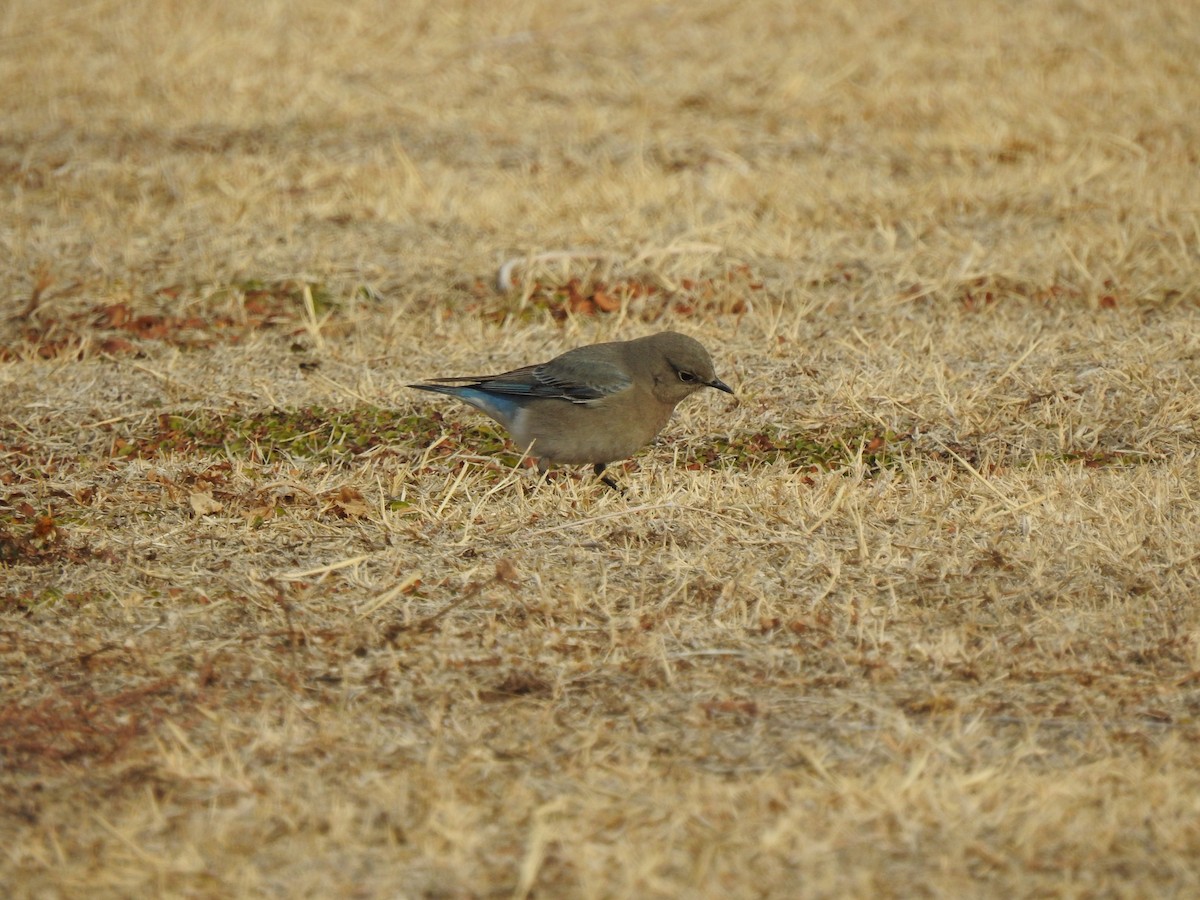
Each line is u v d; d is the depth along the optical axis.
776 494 11.64
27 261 17.81
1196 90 23.97
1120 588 10.14
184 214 19.50
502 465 13.09
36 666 9.56
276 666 9.48
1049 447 12.98
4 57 27.02
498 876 7.41
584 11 29.36
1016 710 8.88
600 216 19.06
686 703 9.00
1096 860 7.43
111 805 8.09
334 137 23.02
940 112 23.50
